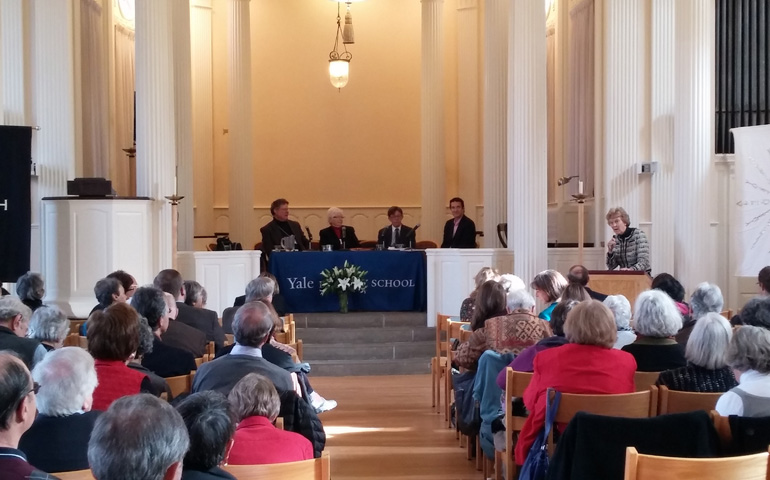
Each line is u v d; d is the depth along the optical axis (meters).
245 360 4.10
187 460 2.45
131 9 14.66
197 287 7.02
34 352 4.57
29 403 2.30
